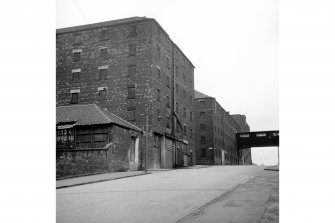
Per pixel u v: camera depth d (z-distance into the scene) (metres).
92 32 35.47
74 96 35.00
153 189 11.89
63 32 36.09
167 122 36.75
